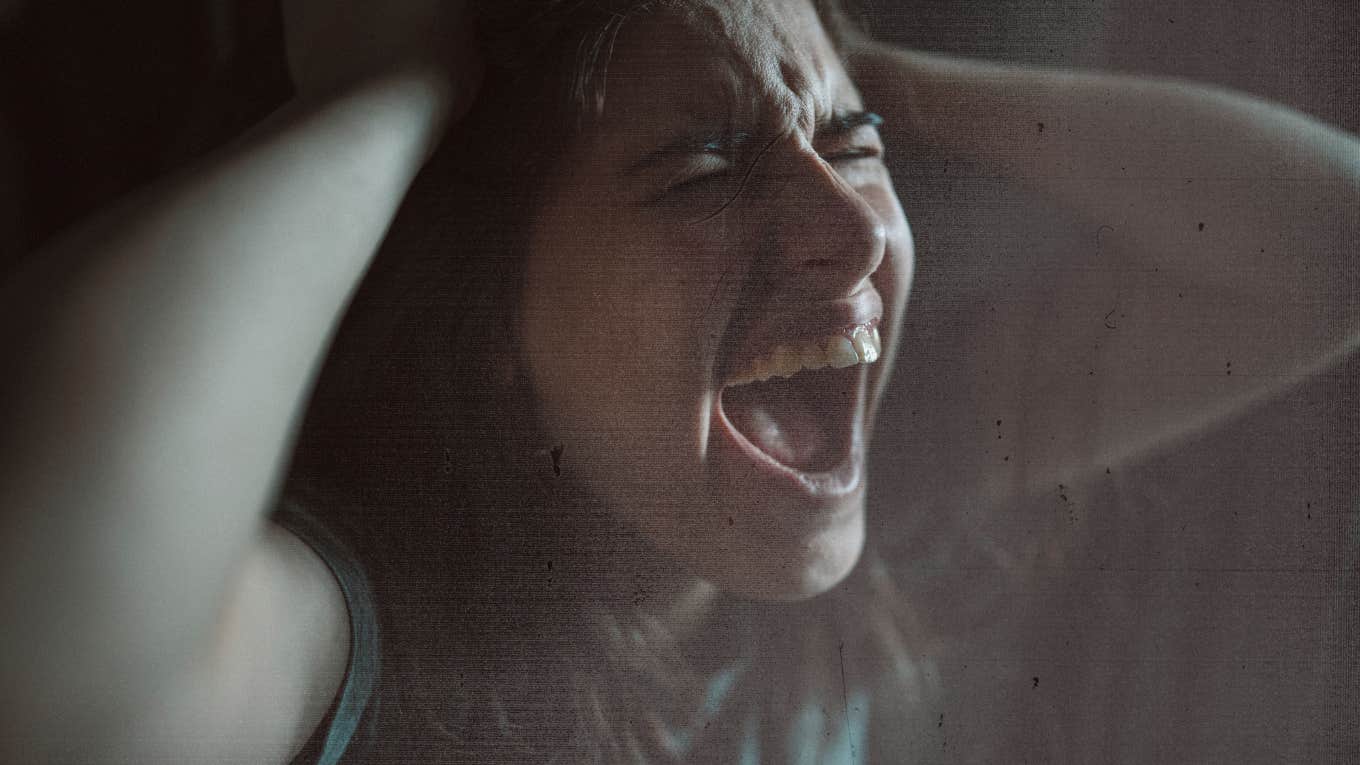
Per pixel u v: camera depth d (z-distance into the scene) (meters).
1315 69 0.77
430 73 0.50
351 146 0.46
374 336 0.60
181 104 0.72
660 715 0.67
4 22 0.70
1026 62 0.75
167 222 0.40
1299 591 0.79
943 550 0.80
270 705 0.47
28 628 0.35
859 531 0.66
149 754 0.40
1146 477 0.81
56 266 0.39
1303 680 0.78
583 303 0.57
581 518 0.62
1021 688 0.78
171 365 0.38
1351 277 0.73
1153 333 0.78
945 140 0.75
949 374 0.80
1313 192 0.72
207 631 0.40
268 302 0.40
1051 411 0.82
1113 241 0.77
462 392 0.60
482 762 0.60
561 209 0.56
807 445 0.66
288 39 0.53
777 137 0.56
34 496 0.35
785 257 0.57
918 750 0.76
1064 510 0.81
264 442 0.40
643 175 0.55
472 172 0.56
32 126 0.71
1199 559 0.80
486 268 0.58
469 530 0.60
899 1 0.73
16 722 0.35
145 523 0.36
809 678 0.73
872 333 0.62
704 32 0.54
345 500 0.58
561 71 0.54
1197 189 0.74
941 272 0.78
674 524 0.62
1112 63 0.76
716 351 0.58
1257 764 0.78
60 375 0.36
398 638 0.58
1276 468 0.78
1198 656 0.79
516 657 0.62
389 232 0.59
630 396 0.59
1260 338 0.75
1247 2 0.77
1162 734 0.78
